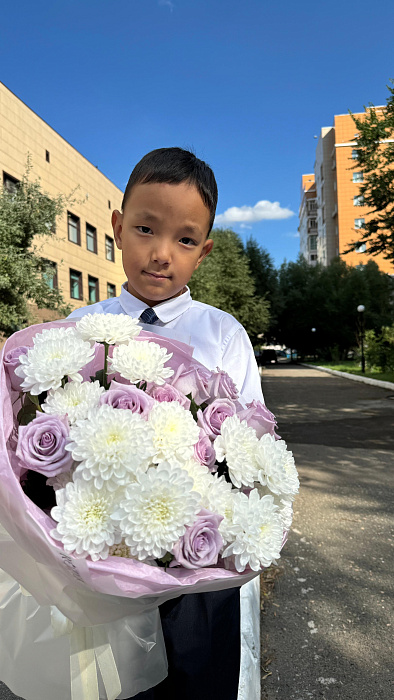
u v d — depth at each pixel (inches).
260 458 35.9
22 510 31.2
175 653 42.2
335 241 2394.2
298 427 331.9
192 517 31.0
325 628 94.6
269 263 1631.4
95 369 40.6
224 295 1187.9
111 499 30.7
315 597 105.8
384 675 81.6
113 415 31.3
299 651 88.0
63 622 37.6
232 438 35.7
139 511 29.6
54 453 31.9
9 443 35.9
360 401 487.5
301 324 1809.8
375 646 89.2
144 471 31.6
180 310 55.3
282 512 39.9
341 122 2272.4
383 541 135.6
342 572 117.3
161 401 37.2
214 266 946.7
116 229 54.9
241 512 33.2
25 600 40.7
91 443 30.4
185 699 42.6
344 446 267.0
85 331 38.4
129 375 36.2
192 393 39.3
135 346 37.9
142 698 43.0
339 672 82.4
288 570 118.4
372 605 102.6
